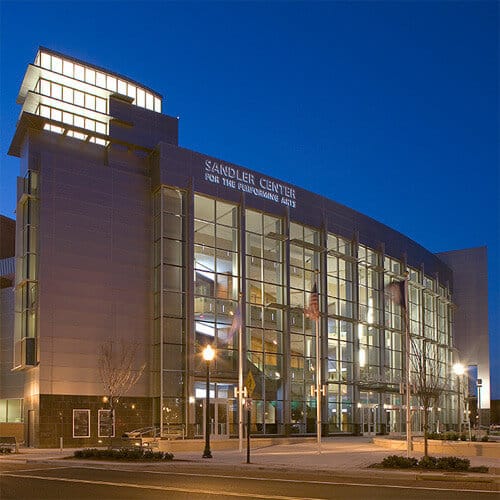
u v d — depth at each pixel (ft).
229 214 177.17
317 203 205.98
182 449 127.44
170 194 165.48
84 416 146.82
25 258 149.69
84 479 77.05
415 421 239.71
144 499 58.39
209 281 167.94
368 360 219.82
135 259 161.68
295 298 192.44
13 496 60.64
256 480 76.23
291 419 181.98
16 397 160.45
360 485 71.00
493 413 363.76
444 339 298.76
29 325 147.23
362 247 226.99
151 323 161.38
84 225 155.02
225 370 165.68
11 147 167.02
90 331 151.43
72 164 155.84
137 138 167.94
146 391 157.69
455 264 327.26
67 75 173.68
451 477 76.89
